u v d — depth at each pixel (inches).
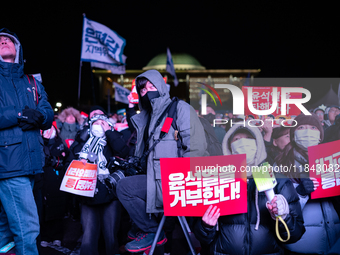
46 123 103.7
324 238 85.5
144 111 102.5
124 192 94.7
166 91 95.2
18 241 94.2
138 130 102.1
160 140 88.9
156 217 100.0
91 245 125.2
